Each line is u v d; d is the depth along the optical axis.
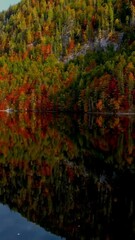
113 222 21.69
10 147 54.28
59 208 24.47
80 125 89.50
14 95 174.50
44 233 20.41
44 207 24.88
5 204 25.67
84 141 58.09
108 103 130.50
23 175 34.94
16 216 23.30
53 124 95.50
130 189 28.78
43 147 53.41
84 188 29.47
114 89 130.62
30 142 59.72
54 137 65.44
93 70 159.75
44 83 169.62
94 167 37.62
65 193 28.20
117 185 30.25
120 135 64.50
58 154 46.66
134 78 130.62
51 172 36.06
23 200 26.58
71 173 35.25
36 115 140.25
